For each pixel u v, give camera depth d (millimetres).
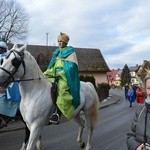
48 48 56781
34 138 6793
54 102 7086
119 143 10344
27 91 6816
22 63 6629
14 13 49375
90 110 8367
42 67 30547
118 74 133000
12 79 6594
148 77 3525
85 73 57094
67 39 7695
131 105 28062
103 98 36312
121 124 15273
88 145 8508
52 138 11234
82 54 59750
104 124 15297
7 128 13047
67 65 7402
